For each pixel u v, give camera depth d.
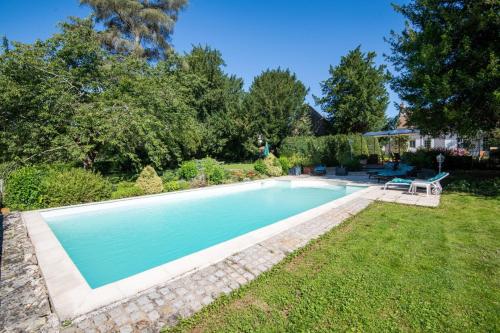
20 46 11.17
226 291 3.47
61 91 11.73
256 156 30.19
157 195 11.38
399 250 4.63
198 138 20.44
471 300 3.12
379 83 30.45
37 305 3.22
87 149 11.88
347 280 3.62
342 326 2.74
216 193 13.34
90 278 5.23
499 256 4.27
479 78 8.98
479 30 9.53
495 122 10.85
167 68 18.00
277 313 3.00
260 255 4.54
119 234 7.71
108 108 12.01
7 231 6.41
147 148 13.64
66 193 9.58
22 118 11.54
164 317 2.96
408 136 27.08
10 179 8.88
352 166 19.84
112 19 23.08
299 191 14.15
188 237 7.51
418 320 2.80
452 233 5.46
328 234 5.52
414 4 11.73
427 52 9.59
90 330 2.75
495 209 7.18
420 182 9.84
